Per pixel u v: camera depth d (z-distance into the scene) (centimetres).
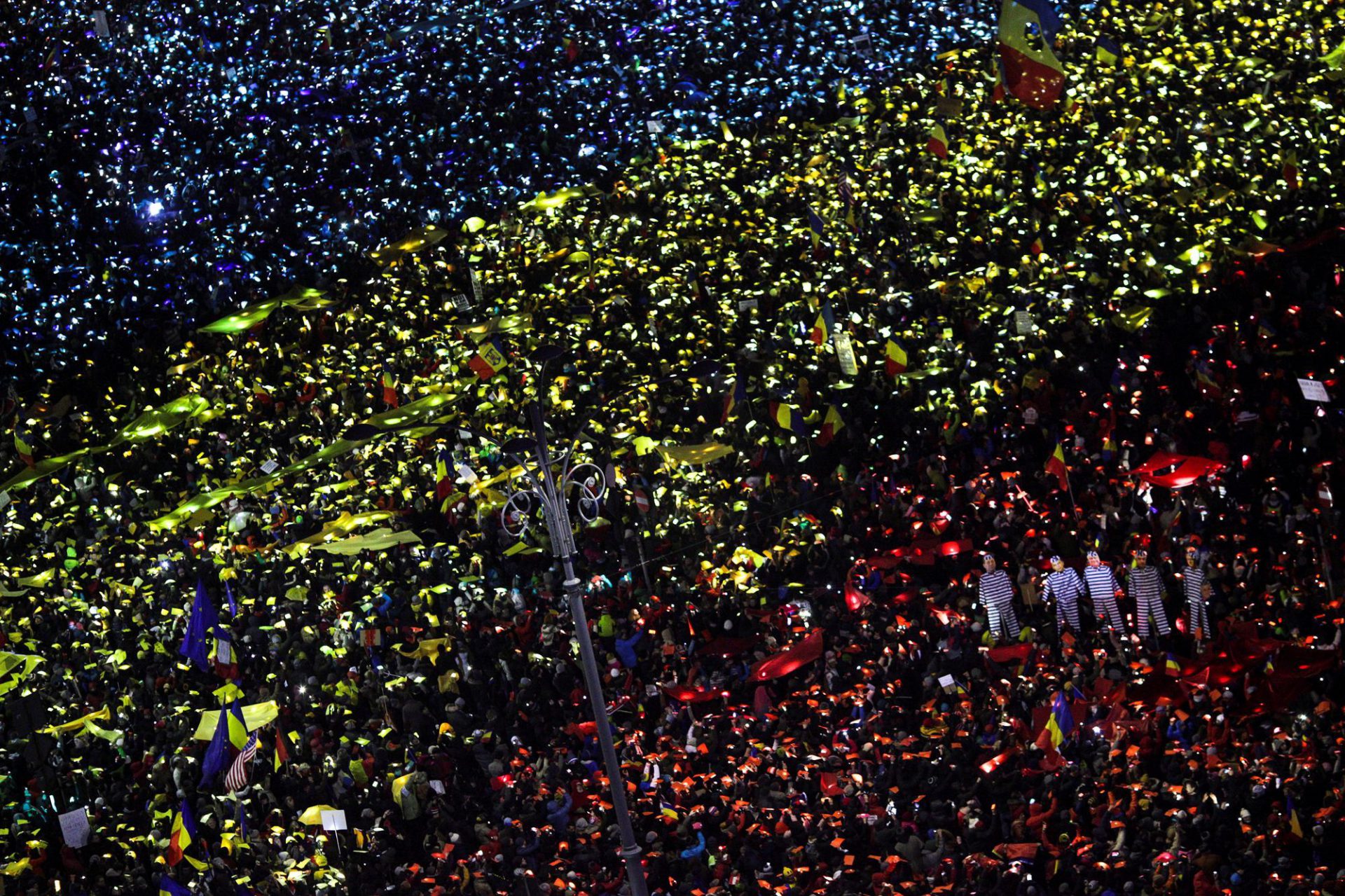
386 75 9956
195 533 7438
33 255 9331
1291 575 6012
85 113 9956
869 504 7088
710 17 10175
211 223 9294
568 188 9069
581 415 7594
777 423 7419
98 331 9038
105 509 7731
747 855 5297
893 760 5644
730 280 8306
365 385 8088
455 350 8031
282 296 8681
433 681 6425
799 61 9888
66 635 6850
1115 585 6134
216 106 9869
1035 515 6706
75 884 5659
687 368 5169
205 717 5831
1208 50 9156
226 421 8300
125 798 6075
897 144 9056
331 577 6944
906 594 6506
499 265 8706
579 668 6431
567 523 4284
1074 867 5012
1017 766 5484
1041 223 8294
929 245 8238
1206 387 7088
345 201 9281
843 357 6938
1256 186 8038
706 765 5903
